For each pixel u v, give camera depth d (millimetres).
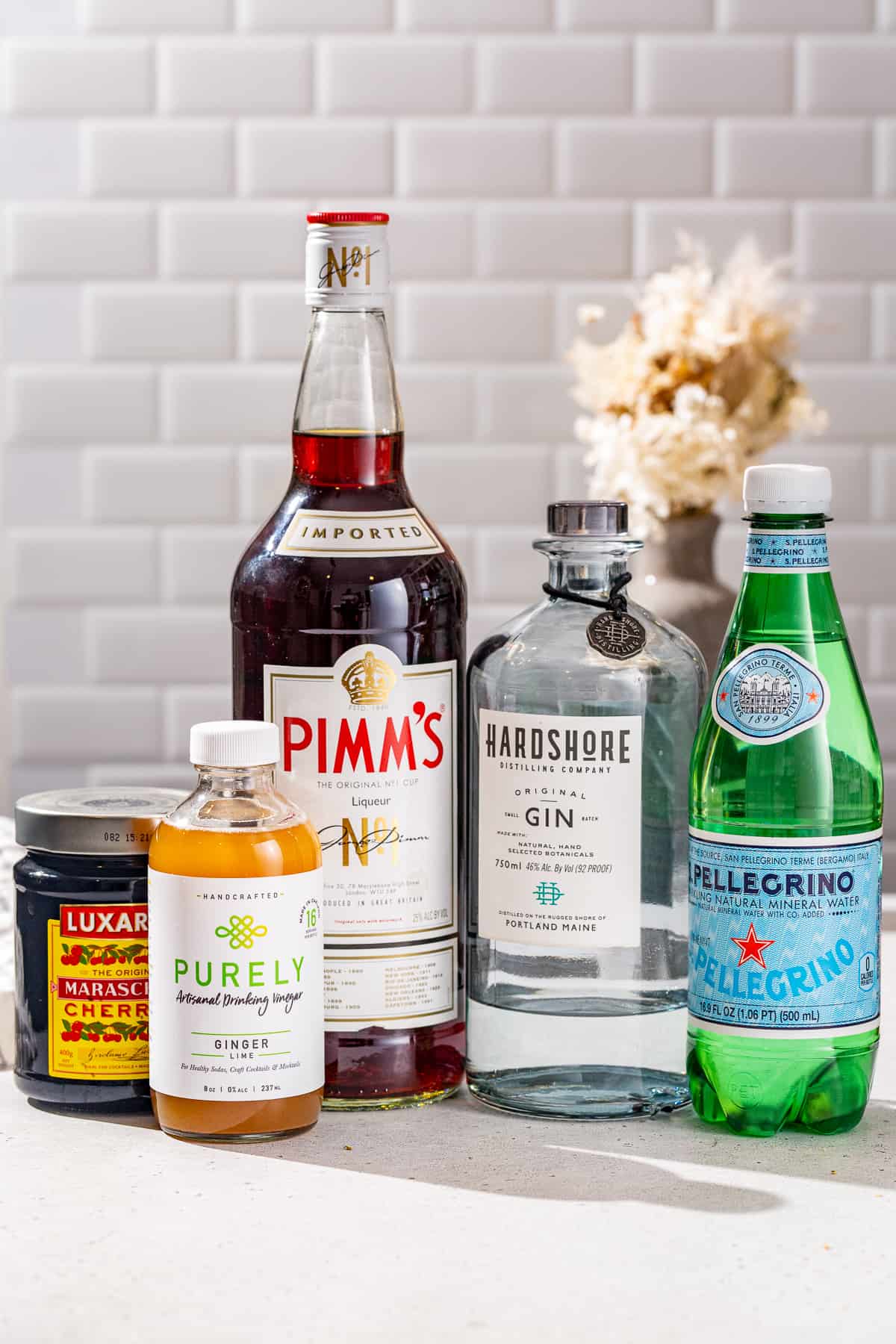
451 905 786
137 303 2014
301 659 753
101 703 2061
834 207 1987
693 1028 741
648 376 1201
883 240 1990
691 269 1633
